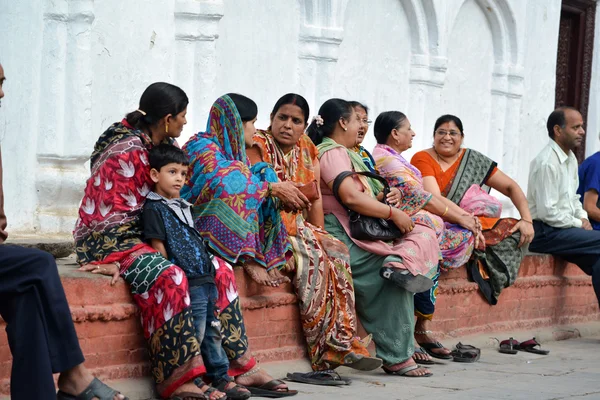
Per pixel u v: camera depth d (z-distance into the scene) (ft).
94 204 17.06
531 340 25.62
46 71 22.35
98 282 16.51
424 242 21.08
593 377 21.65
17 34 21.90
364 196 20.90
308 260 20.06
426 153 25.18
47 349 14.11
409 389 19.20
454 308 25.09
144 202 17.26
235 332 17.87
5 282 14.19
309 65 28.22
